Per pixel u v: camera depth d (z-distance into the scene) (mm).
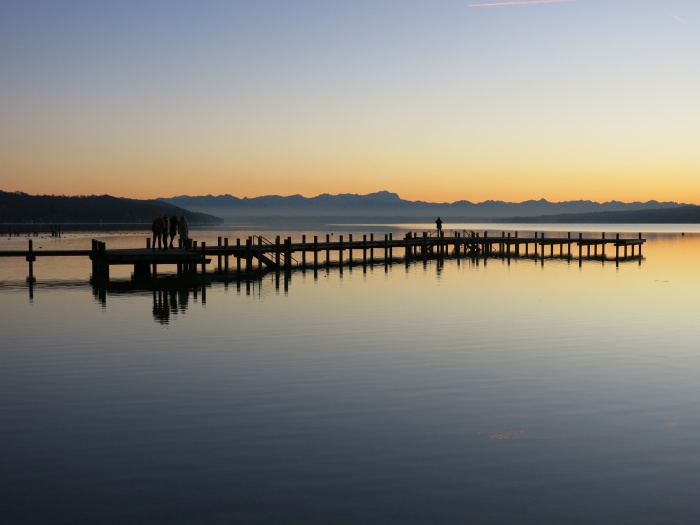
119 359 18500
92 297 31906
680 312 27156
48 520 9219
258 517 9297
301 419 13305
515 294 33219
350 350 19672
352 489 10148
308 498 9852
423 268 50281
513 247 85812
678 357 18797
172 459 11266
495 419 13320
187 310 27609
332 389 15453
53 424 13031
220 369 17344
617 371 17188
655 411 13836
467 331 22828
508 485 10289
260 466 10977
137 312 27062
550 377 16562
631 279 41156
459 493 10023
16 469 10883
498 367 17594
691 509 9531
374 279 41219
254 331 22766
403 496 9922
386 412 13750
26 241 108125
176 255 39594
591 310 27703
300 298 31594
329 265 53719
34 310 27578
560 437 12297
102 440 12156
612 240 64875
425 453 11516
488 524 9125
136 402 14453
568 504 9688
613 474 10680
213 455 11438
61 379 16375
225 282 39406
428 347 20125
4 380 16281
